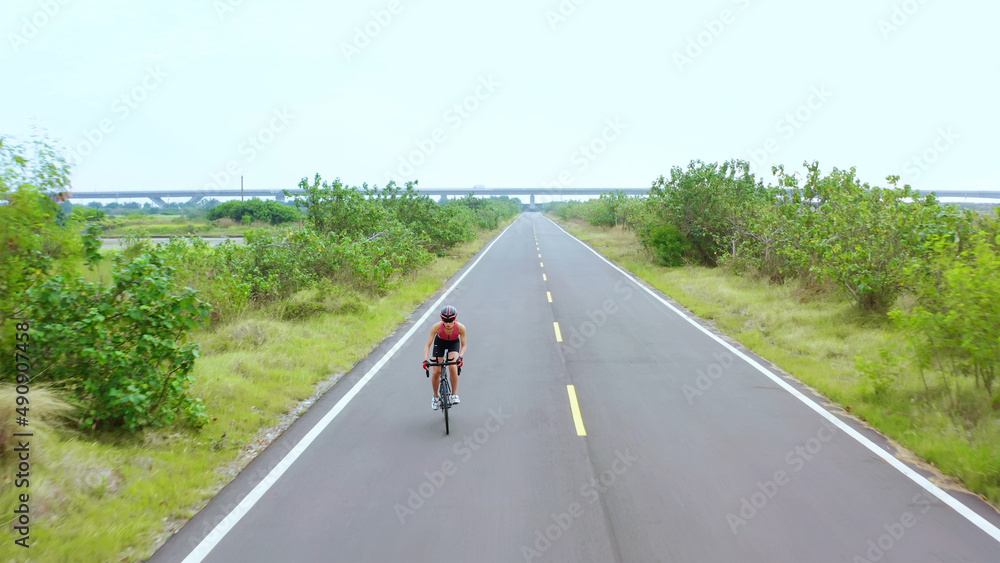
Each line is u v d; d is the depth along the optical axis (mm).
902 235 12695
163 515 5230
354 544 4738
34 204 6691
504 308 16906
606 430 7309
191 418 7148
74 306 6758
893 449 6688
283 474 6094
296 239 17000
